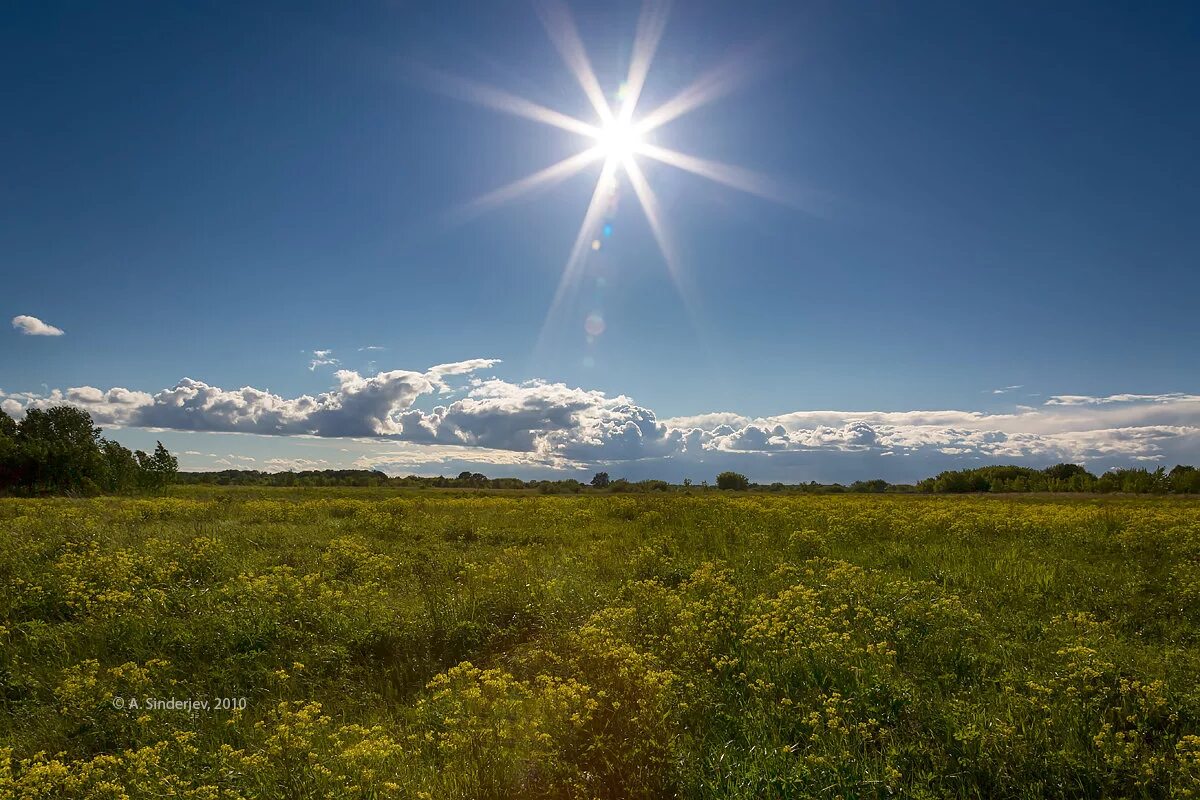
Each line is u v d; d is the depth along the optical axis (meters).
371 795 4.85
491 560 13.55
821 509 23.98
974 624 8.33
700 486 45.53
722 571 11.51
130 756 5.22
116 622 8.84
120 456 47.00
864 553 13.84
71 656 8.05
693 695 6.46
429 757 5.59
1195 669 6.86
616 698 6.17
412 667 7.88
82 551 13.08
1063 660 7.09
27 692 7.17
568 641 7.84
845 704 5.96
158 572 11.01
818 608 8.66
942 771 5.15
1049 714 5.76
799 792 4.78
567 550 14.88
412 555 14.12
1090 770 5.06
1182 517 19.00
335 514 22.55
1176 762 5.09
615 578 11.80
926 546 14.66
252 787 5.13
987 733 5.43
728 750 5.51
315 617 9.04
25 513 21.61
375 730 5.92
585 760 5.47
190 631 8.53
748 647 7.70
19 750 5.98
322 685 7.43
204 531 16.05
